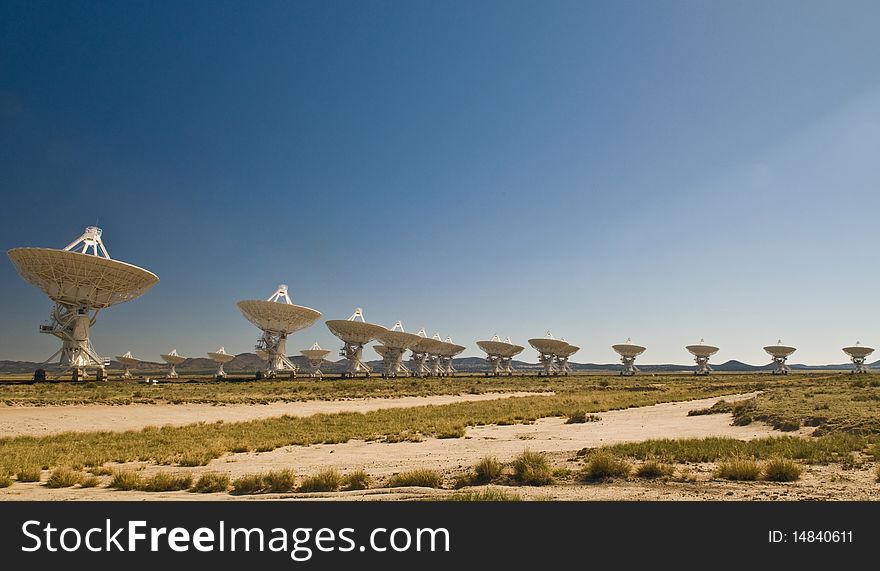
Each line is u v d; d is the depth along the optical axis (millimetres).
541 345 162750
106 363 92875
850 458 15492
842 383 67562
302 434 30094
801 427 24938
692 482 13242
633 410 44406
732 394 63688
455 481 14727
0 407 50125
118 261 83312
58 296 84375
